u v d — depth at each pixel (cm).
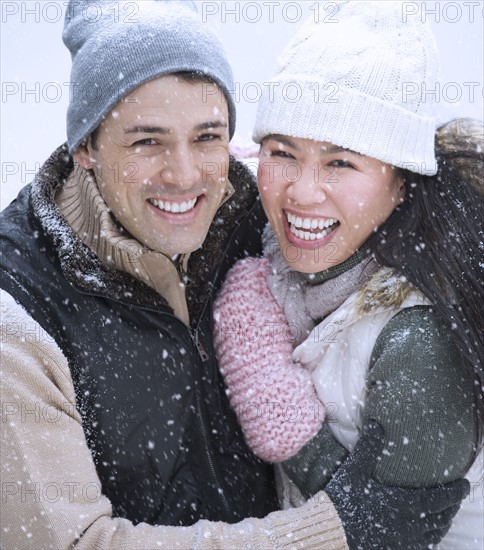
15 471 393
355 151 433
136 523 449
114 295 428
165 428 445
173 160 419
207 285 460
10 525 396
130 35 412
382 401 436
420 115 443
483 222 450
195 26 423
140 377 436
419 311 443
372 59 435
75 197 448
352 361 454
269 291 479
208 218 443
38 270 429
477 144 460
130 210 432
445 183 453
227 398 477
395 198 454
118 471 442
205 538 404
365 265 455
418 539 431
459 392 436
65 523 394
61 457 404
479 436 452
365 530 420
